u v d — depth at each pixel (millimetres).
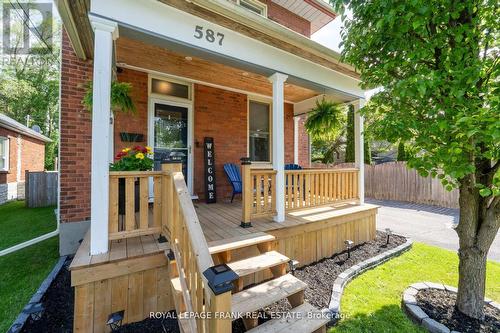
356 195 4766
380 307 2463
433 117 2041
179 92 5012
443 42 2002
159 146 4754
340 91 4410
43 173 8438
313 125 5355
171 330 2129
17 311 2434
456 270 3262
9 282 2971
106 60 2266
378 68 2328
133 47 3604
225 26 2959
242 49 3158
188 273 1786
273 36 3342
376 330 2148
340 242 3924
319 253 3619
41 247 4141
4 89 14672
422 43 2035
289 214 3924
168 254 2242
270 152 6398
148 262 2252
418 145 2084
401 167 9414
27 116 15664
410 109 2215
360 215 4234
